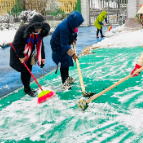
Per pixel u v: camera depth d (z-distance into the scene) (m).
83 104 3.16
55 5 22.30
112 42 9.64
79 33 16.30
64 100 3.69
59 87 4.38
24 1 19.98
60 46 3.97
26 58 3.73
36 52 3.99
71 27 3.77
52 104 3.54
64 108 3.38
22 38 3.51
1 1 20.25
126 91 3.92
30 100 3.80
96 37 13.40
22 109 3.42
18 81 5.02
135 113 3.04
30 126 2.90
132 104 3.36
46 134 2.70
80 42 11.41
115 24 26.23
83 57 7.12
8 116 3.21
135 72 2.92
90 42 11.31
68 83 4.30
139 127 2.71
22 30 3.49
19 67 3.77
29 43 3.62
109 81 4.54
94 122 2.91
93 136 2.59
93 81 4.61
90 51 8.20
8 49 9.57
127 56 6.86
